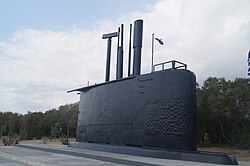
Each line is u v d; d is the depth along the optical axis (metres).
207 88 45.22
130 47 24.09
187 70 15.66
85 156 17.38
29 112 78.38
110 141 20.23
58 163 13.98
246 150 36.06
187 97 15.37
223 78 44.97
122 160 14.96
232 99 41.28
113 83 20.62
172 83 16.03
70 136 79.00
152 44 22.44
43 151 22.36
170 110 15.88
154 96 16.86
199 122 44.25
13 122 77.12
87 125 24.03
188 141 15.11
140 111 17.67
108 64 26.81
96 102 22.72
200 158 14.26
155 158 16.05
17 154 19.31
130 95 18.70
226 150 36.44
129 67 23.88
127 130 18.59
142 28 22.38
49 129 77.44
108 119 20.67
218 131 47.28
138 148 17.44
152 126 16.72
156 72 17.06
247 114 42.22
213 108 42.97
